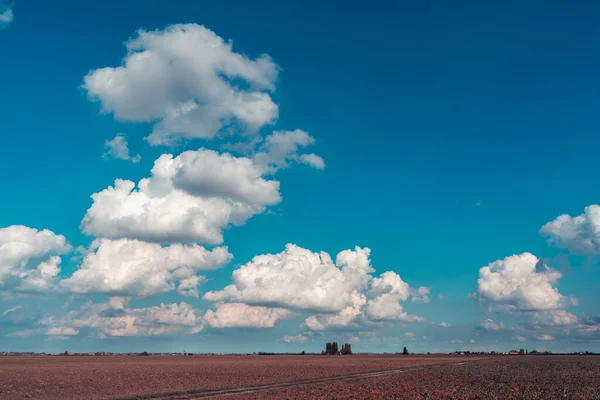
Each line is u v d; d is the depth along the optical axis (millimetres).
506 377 91125
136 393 64812
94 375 102375
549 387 69938
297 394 61875
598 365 139625
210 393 65000
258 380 87750
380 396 59469
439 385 74500
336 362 184375
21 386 74625
